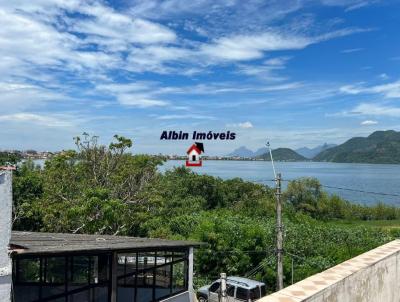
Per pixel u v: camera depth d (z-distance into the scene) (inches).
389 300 194.1
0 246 259.9
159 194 1078.4
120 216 874.1
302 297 128.0
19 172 1171.3
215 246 964.0
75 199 910.4
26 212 968.3
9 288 263.9
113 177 1000.9
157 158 1149.1
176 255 533.0
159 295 505.4
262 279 976.3
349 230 1381.6
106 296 457.7
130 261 513.7
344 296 152.1
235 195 2047.2
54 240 381.7
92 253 359.3
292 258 1036.5
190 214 1494.8
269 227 1192.8
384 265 188.9
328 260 1094.4
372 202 4443.9
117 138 1070.4
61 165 1005.2
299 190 2476.6
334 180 6008.9
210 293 723.4
